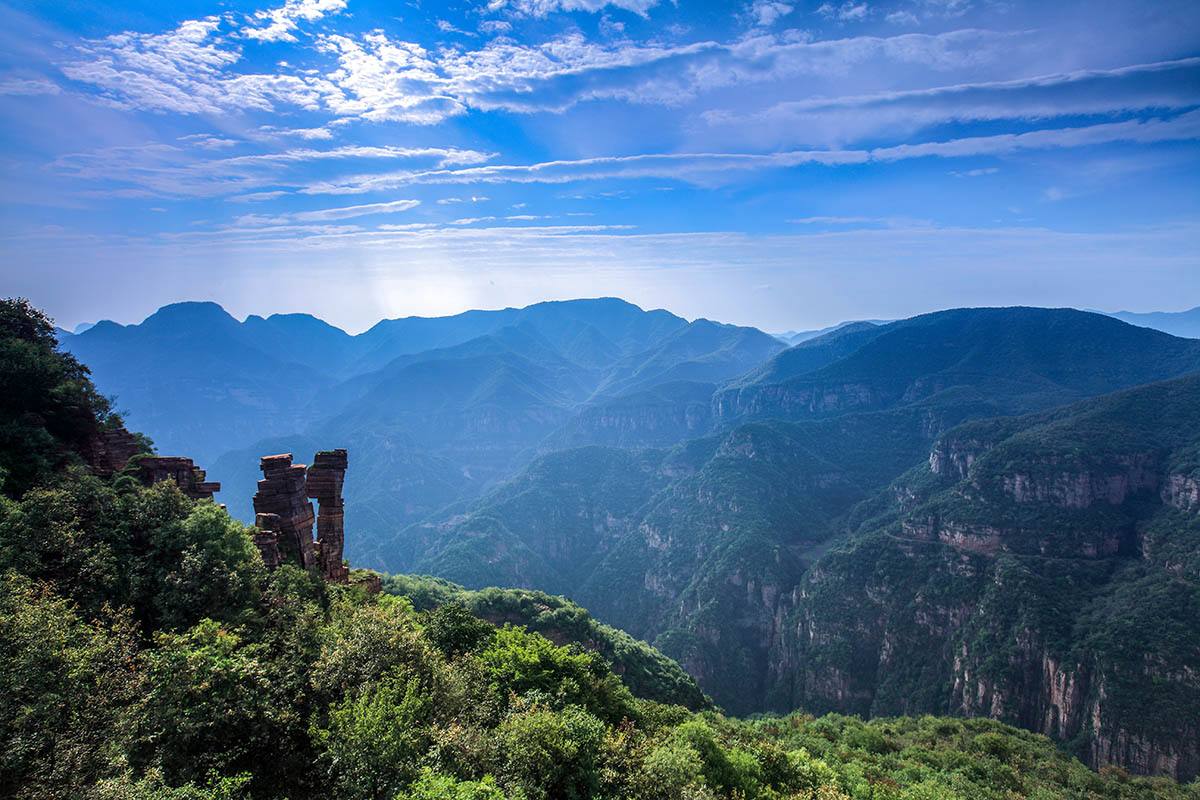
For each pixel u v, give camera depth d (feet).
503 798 77.66
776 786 142.92
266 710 86.89
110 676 84.02
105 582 106.52
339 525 176.04
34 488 119.44
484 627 160.25
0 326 152.87
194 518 124.36
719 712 375.45
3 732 70.08
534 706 111.14
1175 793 281.74
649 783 106.01
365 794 77.61
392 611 136.56
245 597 118.32
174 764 78.33
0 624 79.87
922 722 373.40
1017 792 236.63
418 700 92.58
